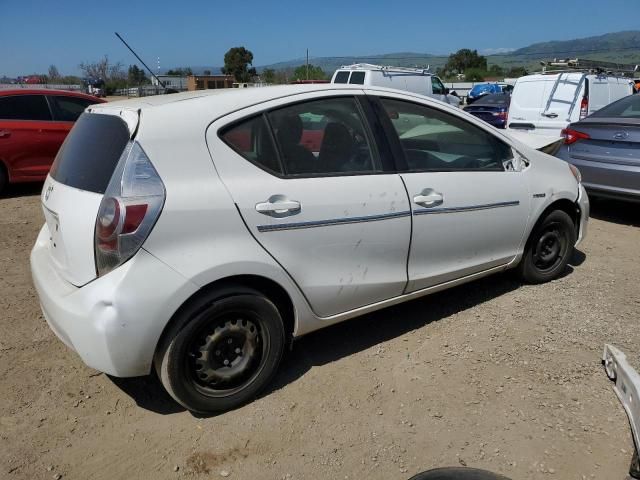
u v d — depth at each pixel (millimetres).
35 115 8156
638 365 3365
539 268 4574
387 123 3459
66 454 2688
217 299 2781
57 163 3221
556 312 4102
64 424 2900
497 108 17453
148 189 2613
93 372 3371
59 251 2973
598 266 5086
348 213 3154
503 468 2578
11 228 6414
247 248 2820
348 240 3191
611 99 11070
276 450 2719
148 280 2582
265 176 2932
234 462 2643
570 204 4586
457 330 3852
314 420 2928
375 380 3273
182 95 3145
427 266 3656
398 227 3383
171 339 2697
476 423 2887
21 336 3781
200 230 2697
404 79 16484
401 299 3625
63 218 2814
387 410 3000
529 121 11297
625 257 5371
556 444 2727
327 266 3156
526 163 4223
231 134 2885
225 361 2930
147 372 2723
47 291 2867
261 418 2949
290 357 3529
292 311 3158
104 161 2758
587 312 4102
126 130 2740
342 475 2557
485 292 4477
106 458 2664
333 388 3199
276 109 3057
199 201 2695
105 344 2566
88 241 2662
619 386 2406
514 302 4277
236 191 2809
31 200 7871
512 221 4078
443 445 2732
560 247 4633
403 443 2752
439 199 3561
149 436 2820
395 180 3385
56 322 2793
